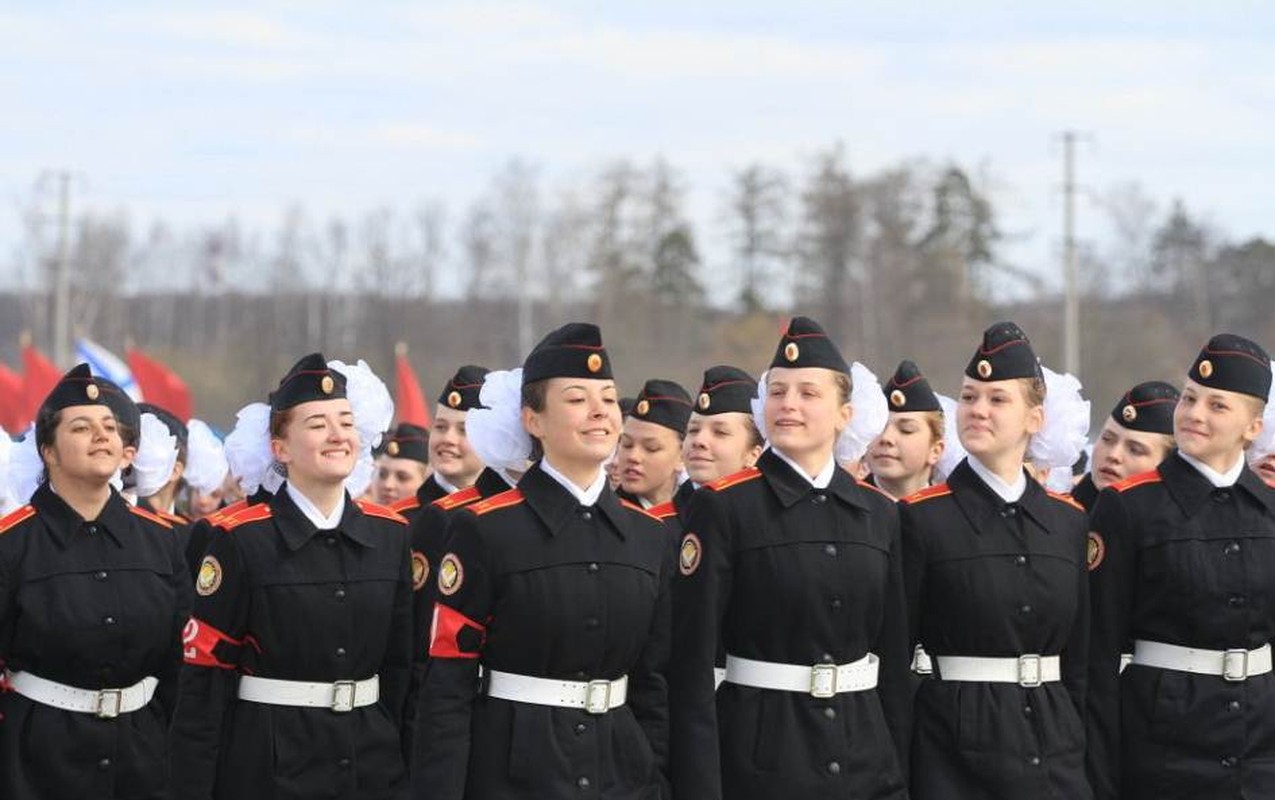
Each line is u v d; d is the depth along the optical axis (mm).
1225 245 65000
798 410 7664
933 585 8031
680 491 9609
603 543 7191
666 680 7461
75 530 7953
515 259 71938
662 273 69250
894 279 63969
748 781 7508
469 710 7043
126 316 78438
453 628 7055
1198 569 8297
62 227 55906
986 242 65250
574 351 7164
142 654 7992
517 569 7047
